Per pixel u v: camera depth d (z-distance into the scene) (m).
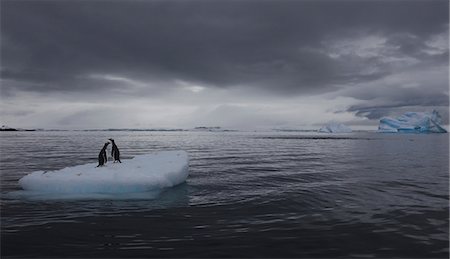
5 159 26.28
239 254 6.96
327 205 11.30
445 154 35.06
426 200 12.03
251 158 29.70
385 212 10.34
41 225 9.01
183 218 9.70
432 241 7.75
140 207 11.05
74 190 12.93
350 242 7.67
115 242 7.70
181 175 15.80
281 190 14.00
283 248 7.30
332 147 50.16
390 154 35.12
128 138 91.44
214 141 73.88
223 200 12.12
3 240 7.83
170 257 6.82
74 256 6.89
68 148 41.78
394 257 6.84
